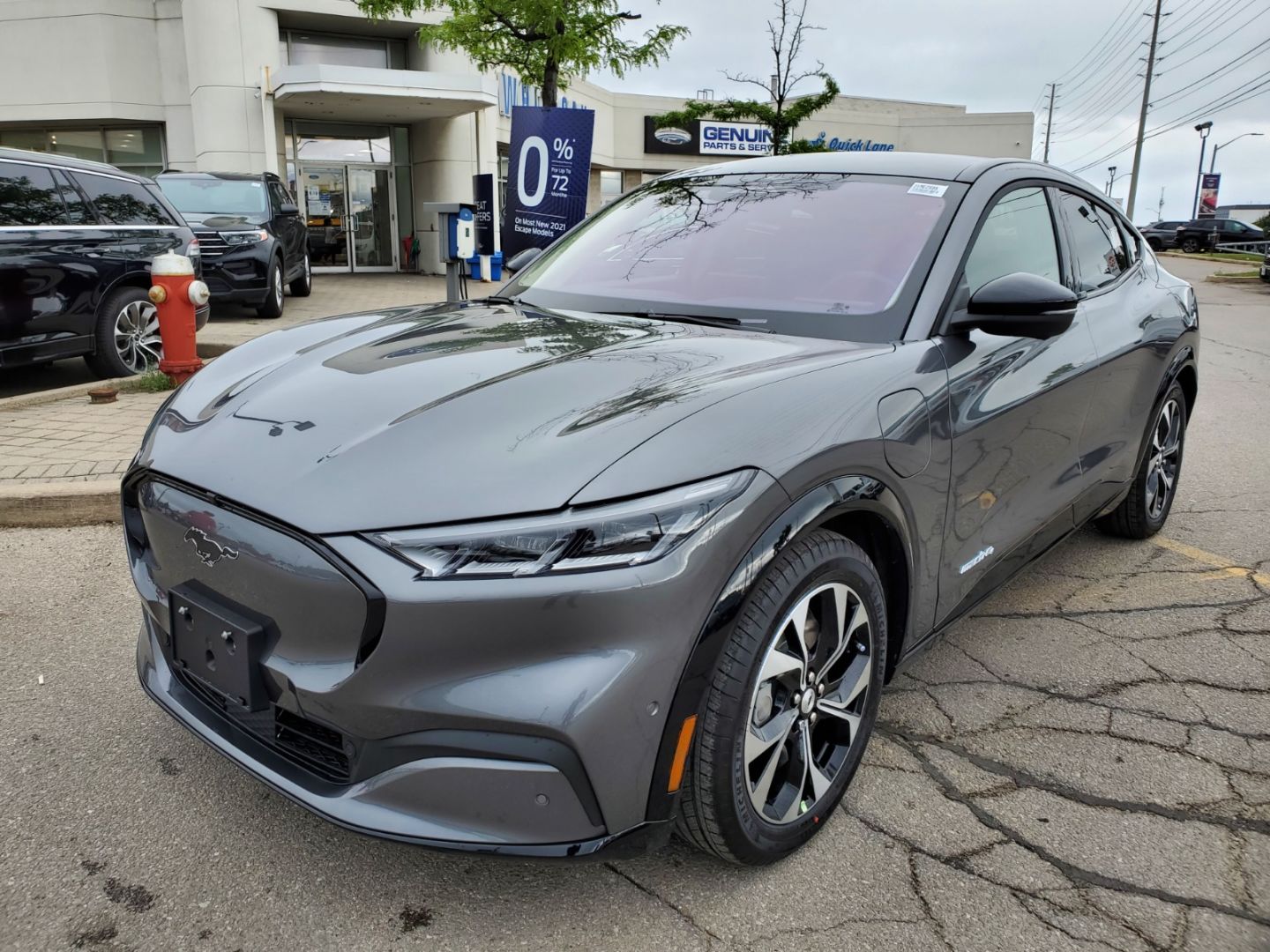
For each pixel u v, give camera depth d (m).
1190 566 4.05
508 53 10.23
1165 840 2.25
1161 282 4.17
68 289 6.54
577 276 3.14
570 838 1.73
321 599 1.76
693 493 1.76
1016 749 2.63
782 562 1.91
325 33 19.84
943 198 2.82
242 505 1.85
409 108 18.97
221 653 1.94
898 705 2.86
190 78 19.11
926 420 2.28
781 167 3.28
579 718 1.66
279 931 1.92
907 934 1.94
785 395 2.02
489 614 1.66
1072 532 3.49
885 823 2.30
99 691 2.85
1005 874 2.13
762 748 1.95
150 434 2.35
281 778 1.90
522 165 7.54
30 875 2.05
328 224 20.66
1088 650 3.26
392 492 1.76
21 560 3.85
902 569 2.30
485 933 1.92
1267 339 12.52
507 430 1.88
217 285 10.90
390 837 1.74
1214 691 2.98
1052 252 3.25
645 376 2.11
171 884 2.04
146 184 7.38
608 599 1.67
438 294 15.61
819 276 2.69
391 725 1.73
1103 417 3.38
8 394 6.85
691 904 2.01
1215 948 1.92
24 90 20.38
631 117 30.89
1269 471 5.61
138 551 2.33
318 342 2.62
